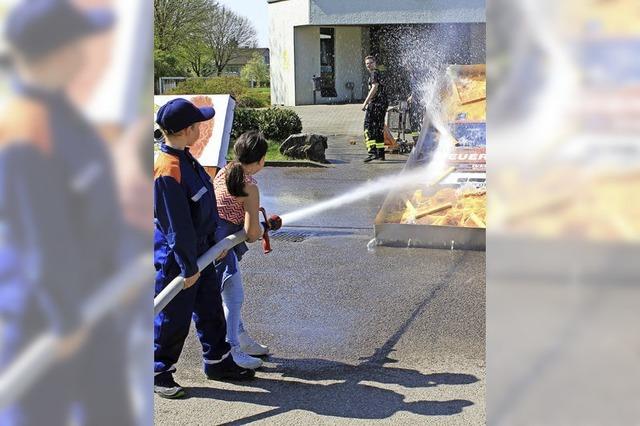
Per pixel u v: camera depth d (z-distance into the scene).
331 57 28.23
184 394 3.85
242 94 21.83
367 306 5.33
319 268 6.41
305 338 4.71
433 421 3.48
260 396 3.83
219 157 6.74
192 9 27.53
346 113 23.86
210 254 3.68
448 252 6.82
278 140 15.64
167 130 3.59
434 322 4.96
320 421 3.51
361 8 26.30
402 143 15.14
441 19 23.92
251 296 5.62
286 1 27.67
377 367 4.21
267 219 4.18
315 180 11.98
